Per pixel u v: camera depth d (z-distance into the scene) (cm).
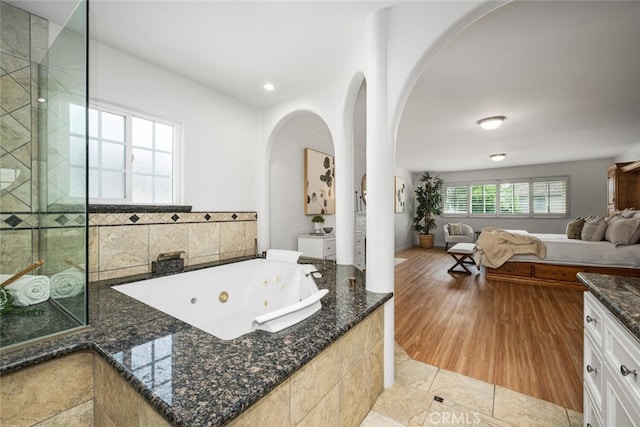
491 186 780
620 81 262
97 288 181
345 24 180
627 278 132
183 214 243
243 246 296
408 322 276
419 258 637
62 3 152
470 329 259
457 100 306
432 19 149
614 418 96
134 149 223
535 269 406
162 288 208
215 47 204
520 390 171
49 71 153
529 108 331
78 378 113
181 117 246
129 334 117
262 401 83
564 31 188
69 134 134
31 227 160
